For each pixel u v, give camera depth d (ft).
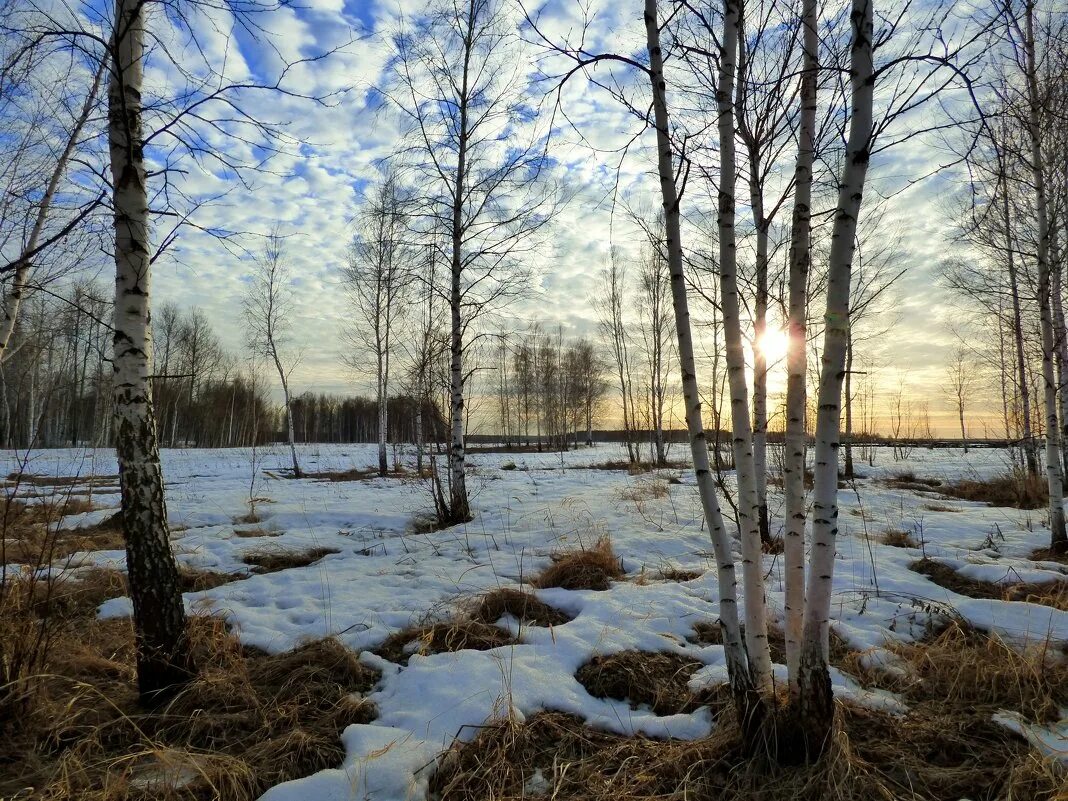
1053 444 21.17
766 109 13.19
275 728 9.77
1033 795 7.67
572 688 10.88
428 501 35.65
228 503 34.71
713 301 9.53
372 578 18.94
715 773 8.25
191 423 141.69
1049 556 20.43
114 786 7.75
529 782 8.45
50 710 9.48
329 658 12.12
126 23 10.07
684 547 22.21
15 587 11.00
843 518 28.55
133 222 10.37
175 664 10.59
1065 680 10.59
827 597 7.80
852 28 7.65
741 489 8.64
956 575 18.06
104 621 14.73
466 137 29.73
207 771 8.20
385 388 60.44
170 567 10.71
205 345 124.47
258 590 17.74
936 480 48.60
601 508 31.50
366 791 7.94
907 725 9.46
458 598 16.10
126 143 10.34
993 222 24.41
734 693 8.54
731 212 8.82
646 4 8.87
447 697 10.40
